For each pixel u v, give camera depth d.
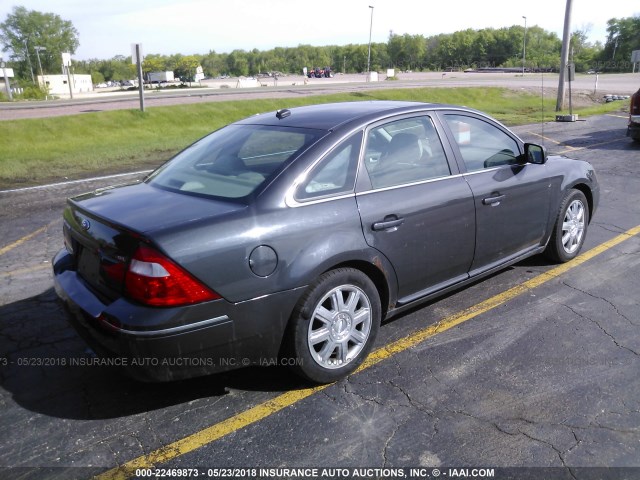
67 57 34.69
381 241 3.46
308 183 3.24
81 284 3.21
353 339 3.44
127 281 2.82
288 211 3.11
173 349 2.78
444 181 3.89
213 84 80.44
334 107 4.09
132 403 3.23
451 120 4.14
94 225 3.11
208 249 2.83
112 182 10.48
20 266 5.69
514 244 4.55
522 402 3.16
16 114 21.50
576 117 20.06
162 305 2.74
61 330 4.18
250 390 3.34
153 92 40.06
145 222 2.91
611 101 30.52
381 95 30.64
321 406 3.17
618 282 4.88
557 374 3.44
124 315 2.76
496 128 4.47
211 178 3.44
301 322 3.14
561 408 3.09
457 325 4.12
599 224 6.73
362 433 2.92
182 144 16.27
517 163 4.55
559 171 4.93
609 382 3.34
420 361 3.63
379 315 3.55
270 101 26.62
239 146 3.70
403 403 3.18
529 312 4.31
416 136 3.87
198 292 2.79
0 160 13.38
